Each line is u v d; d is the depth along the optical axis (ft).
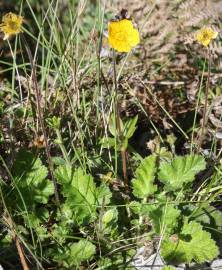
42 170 1.19
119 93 1.49
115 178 1.24
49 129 1.29
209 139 1.44
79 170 1.19
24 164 1.21
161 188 1.26
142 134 1.51
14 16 1.00
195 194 1.22
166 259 1.11
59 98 1.36
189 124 1.54
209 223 1.18
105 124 1.27
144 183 1.20
